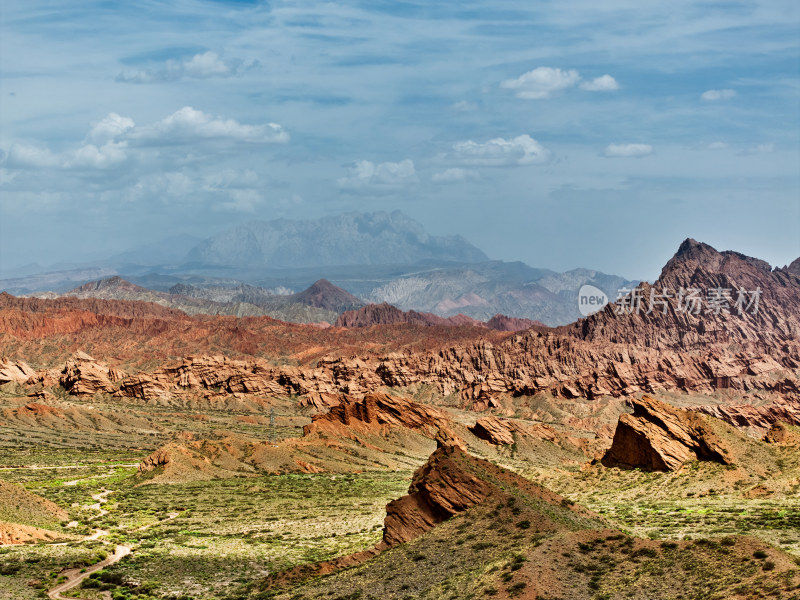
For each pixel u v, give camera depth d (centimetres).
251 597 11888
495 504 11769
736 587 8919
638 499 16625
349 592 10762
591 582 9688
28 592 12744
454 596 9925
